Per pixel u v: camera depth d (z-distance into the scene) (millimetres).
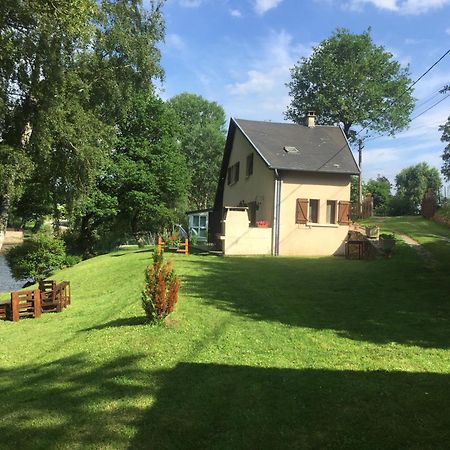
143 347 7500
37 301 12930
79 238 32156
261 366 6500
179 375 6285
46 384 6340
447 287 12375
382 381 5836
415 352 6992
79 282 18766
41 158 17781
